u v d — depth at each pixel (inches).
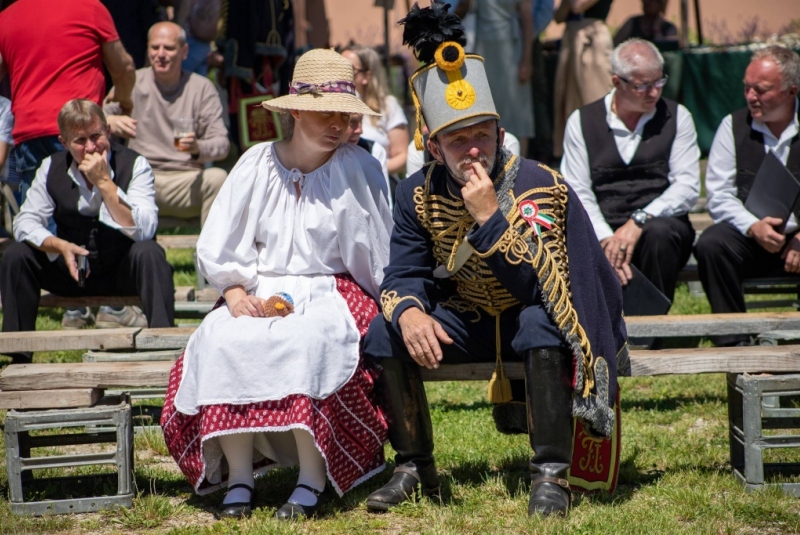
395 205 220.8
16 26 365.7
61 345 237.1
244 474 211.9
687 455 246.1
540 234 202.5
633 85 331.9
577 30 535.2
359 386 213.9
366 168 231.1
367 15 909.8
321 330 207.5
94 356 273.4
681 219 338.3
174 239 437.4
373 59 396.2
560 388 200.5
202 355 205.9
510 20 526.3
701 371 220.7
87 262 297.9
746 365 221.1
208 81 433.4
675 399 301.4
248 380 201.0
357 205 226.4
